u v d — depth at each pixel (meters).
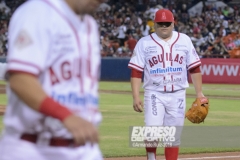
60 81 4.32
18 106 4.27
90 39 4.56
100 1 4.38
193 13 58.53
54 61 4.27
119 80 47.69
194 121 11.50
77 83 4.40
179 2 59.62
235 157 14.20
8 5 58.97
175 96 11.30
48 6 4.22
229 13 57.38
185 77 11.43
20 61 3.99
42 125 4.29
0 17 57.28
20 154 4.30
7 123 4.36
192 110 11.40
